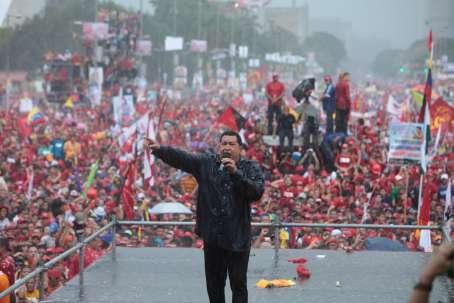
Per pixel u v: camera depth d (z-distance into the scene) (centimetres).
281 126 4781
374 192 3350
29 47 12781
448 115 4181
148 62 17550
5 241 2228
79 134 5753
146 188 3362
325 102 4947
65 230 2484
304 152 4741
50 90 9350
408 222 2941
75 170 4291
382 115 7662
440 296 1605
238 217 1330
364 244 2297
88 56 10056
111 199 3191
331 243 2311
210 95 14500
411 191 3391
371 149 4869
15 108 8688
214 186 1330
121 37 10569
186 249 2080
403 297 1634
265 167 4388
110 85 10294
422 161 2961
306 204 3089
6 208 2916
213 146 5281
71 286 1695
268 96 4956
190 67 18962
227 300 1602
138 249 2077
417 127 2994
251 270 1852
